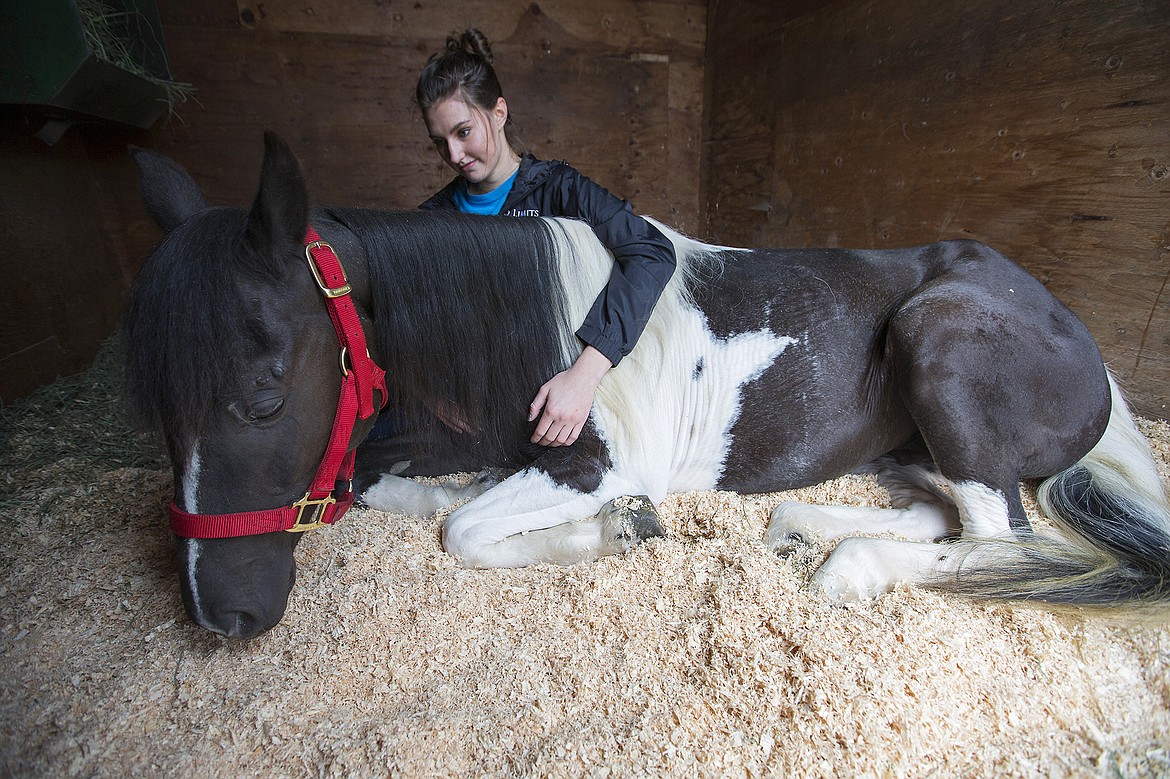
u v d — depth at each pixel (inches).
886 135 113.8
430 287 48.7
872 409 59.5
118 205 129.4
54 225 107.9
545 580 50.7
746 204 157.9
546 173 66.2
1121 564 49.7
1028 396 52.6
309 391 39.9
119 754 37.0
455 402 52.9
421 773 35.5
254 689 41.1
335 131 146.4
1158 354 77.3
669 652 43.4
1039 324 53.7
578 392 51.2
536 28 153.3
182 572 39.2
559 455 55.8
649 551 52.0
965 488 53.6
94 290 118.1
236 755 36.7
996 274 57.2
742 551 52.0
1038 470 57.0
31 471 73.0
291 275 38.9
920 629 43.4
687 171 176.4
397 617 46.4
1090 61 79.5
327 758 36.4
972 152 97.7
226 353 35.8
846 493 64.7
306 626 45.9
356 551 53.2
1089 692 39.9
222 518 38.4
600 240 58.1
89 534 58.9
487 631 45.9
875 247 120.0
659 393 57.6
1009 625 44.8
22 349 94.3
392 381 50.2
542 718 38.8
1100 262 81.7
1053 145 85.4
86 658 43.9
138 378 35.9
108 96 103.9
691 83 169.2
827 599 47.1
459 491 61.6
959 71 98.0
